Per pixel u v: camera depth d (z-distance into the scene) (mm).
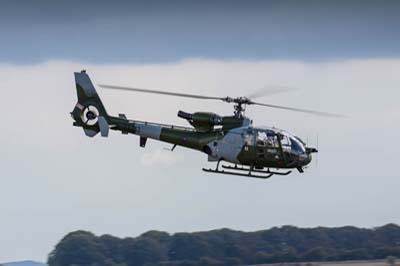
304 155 134750
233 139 135125
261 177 135125
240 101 135625
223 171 136125
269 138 134250
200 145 136875
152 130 139625
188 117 137000
